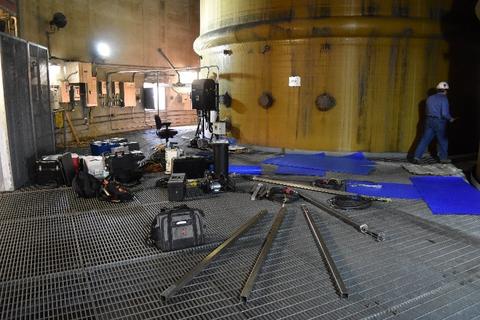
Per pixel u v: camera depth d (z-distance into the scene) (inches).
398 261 136.9
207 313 104.9
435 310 107.0
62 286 118.9
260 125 368.2
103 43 481.7
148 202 205.5
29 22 369.7
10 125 221.0
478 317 103.9
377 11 316.8
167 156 266.4
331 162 313.6
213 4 398.6
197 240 147.6
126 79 528.7
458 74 343.0
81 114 448.5
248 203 204.4
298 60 340.8
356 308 107.7
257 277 123.9
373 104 333.1
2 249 145.3
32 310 105.7
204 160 248.7
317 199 210.2
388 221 178.5
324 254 137.7
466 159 335.6
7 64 217.3
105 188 208.2
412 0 316.8
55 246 148.4
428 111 306.2
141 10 541.3
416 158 314.7
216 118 409.7
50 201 206.5
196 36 650.2
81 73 415.5
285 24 332.8
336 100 335.9
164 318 102.4
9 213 186.2
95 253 142.3
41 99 276.2
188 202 205.8
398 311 106.4
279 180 247.4
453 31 328.8
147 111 576.4
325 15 323.3
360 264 134.3
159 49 578.9
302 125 348.8
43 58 282.0
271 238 153.1
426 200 209.5
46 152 286.7
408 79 330.3
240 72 376.2
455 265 134.3
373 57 326.3
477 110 359.6
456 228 170.1
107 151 305.6
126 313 104.7
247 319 102.3
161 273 127.6
